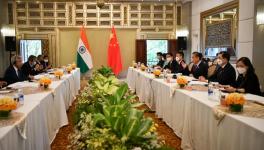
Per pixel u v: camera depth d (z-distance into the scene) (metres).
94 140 1.54
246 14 7.02
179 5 11.49
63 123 4.67
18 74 5.99
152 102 5.79
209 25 9.38
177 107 4.06
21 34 10.88
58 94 4.57
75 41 11.17
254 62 6.61
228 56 4.91
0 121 2.35
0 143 1.91
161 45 11.53
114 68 10.34
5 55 10.55
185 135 3.53
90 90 3.04
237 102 2.58
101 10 11.17
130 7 11.31
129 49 11.53
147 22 11.49
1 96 3.58
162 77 5.95
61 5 10.98
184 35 11.37
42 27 10.98
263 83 6.32
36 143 2.92
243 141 2.25
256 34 6.56
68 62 11.20
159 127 4.66
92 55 11.34
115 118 1.68
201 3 10.05
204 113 3.03
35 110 2.91
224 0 8.24
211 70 6.04
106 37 11.35
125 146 1.50
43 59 9.23
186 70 7.06
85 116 2.01
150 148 1.56
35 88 4.27
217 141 2.70
